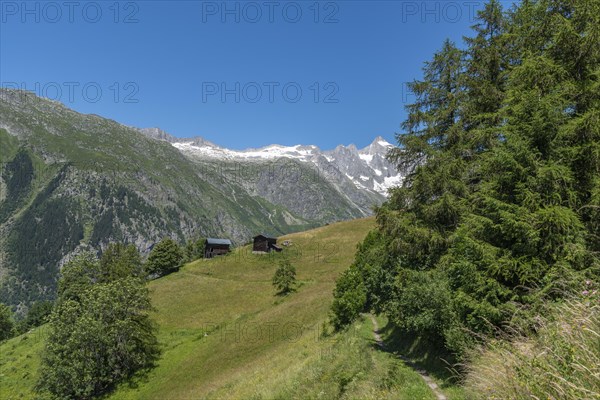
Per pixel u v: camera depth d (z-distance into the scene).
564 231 11.20
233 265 92.06
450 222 20.47
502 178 12.83
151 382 42.19
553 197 11.88
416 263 20.98
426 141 22.77
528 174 12.42
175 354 48.78
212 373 39.66
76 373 41.31
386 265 24.23
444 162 20.70
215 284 79.94
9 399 43.19
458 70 22.70
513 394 6.52
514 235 11.91
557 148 12.77
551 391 5.86
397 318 20.70
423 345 19.17
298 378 21.12
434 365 16.16
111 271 79.69
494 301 11.70
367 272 35.97
